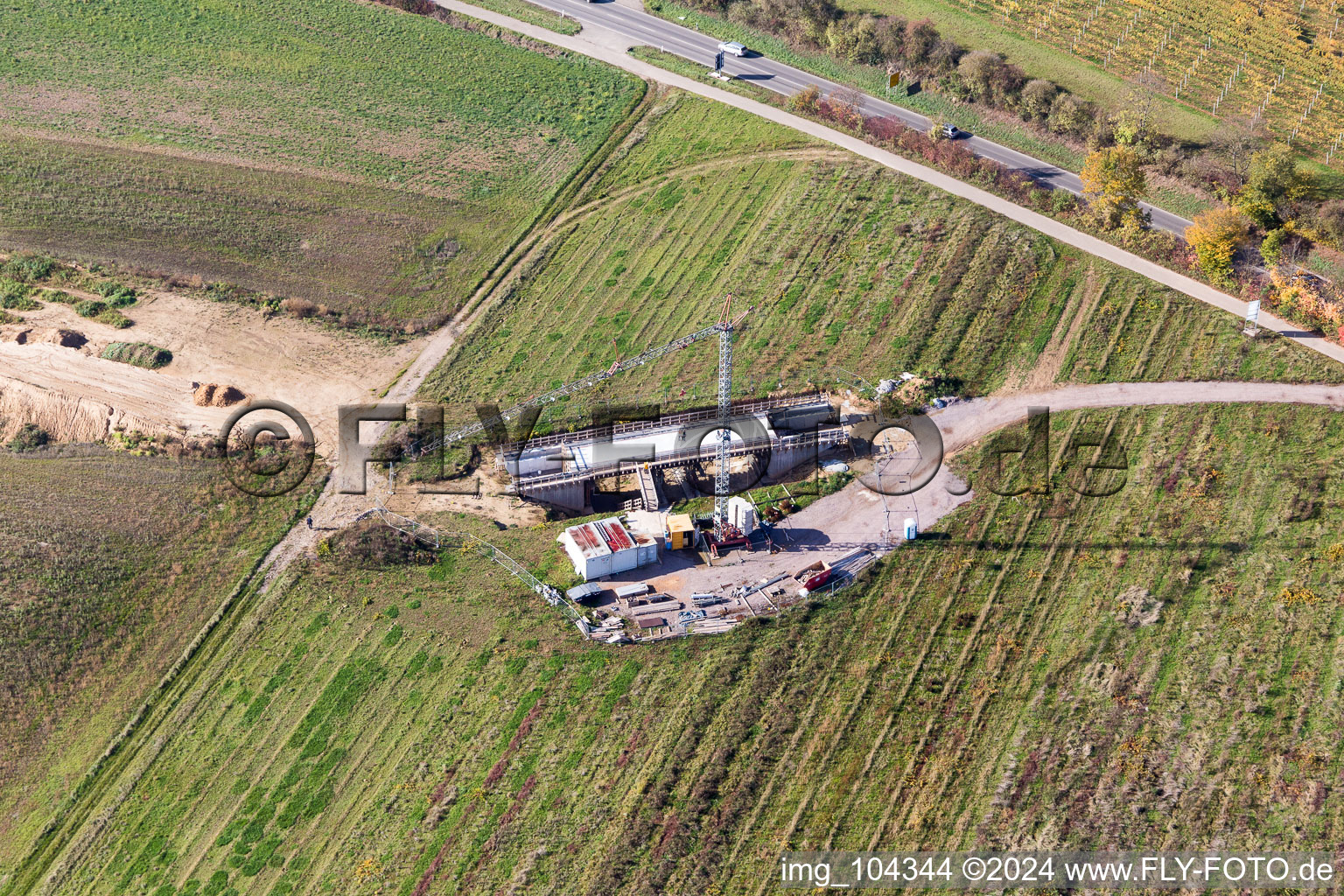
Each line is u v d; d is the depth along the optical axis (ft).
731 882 245.04
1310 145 430.61
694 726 271.28
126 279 403.95
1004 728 269.03
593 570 304.50
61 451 345.72
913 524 311.06
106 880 254.88
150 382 365.61
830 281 396.78
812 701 276.21
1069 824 250.98
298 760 272.92
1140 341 364.17
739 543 314.35
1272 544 302.45
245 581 311.88
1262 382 347.36
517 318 396.57
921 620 292.61
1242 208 393.09
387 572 311.88
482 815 259.19
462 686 284.82
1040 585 298.76
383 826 259.39
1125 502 318.04
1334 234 387.96
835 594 299.58
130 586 311.27
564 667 286.46
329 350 384.06
